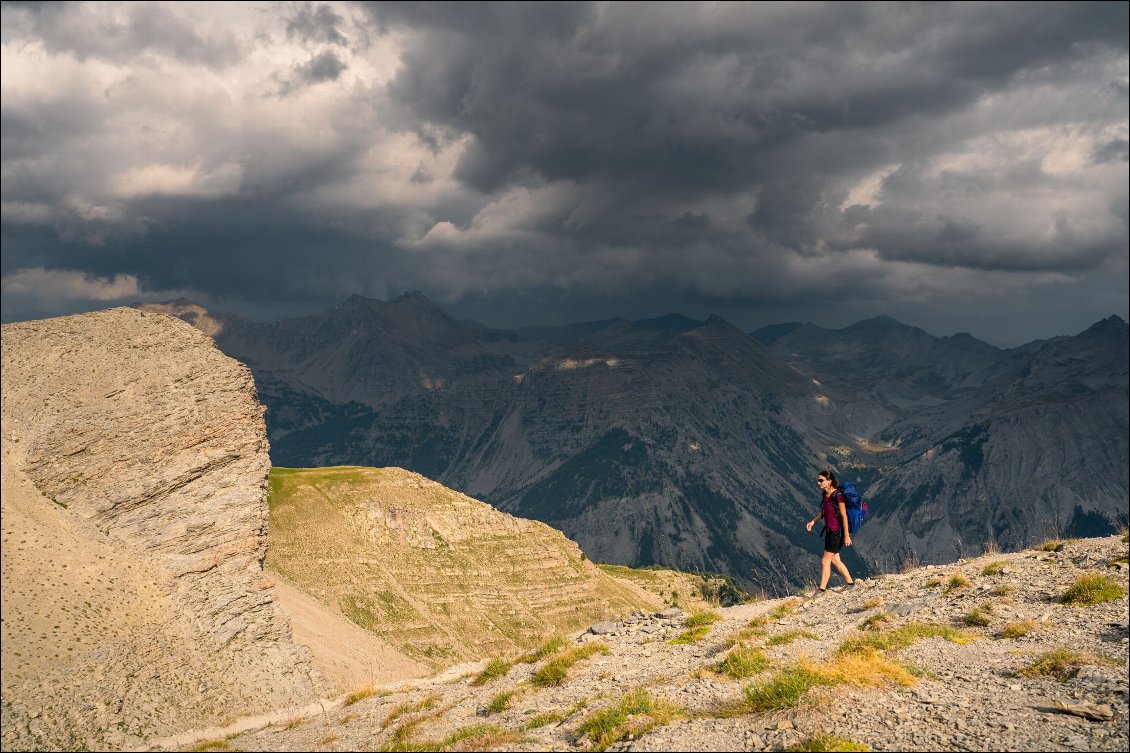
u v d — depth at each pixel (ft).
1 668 234.79
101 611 289.94
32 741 214.90
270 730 84.33
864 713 46.19
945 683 52.21
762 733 44.83
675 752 42.98
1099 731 39.93
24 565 285.43
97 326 410.72
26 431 338.75
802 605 89.25
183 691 274.16
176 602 322.55
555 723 56.80
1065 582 77.05
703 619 90.84
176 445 377.71
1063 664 52.42
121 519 338.54
